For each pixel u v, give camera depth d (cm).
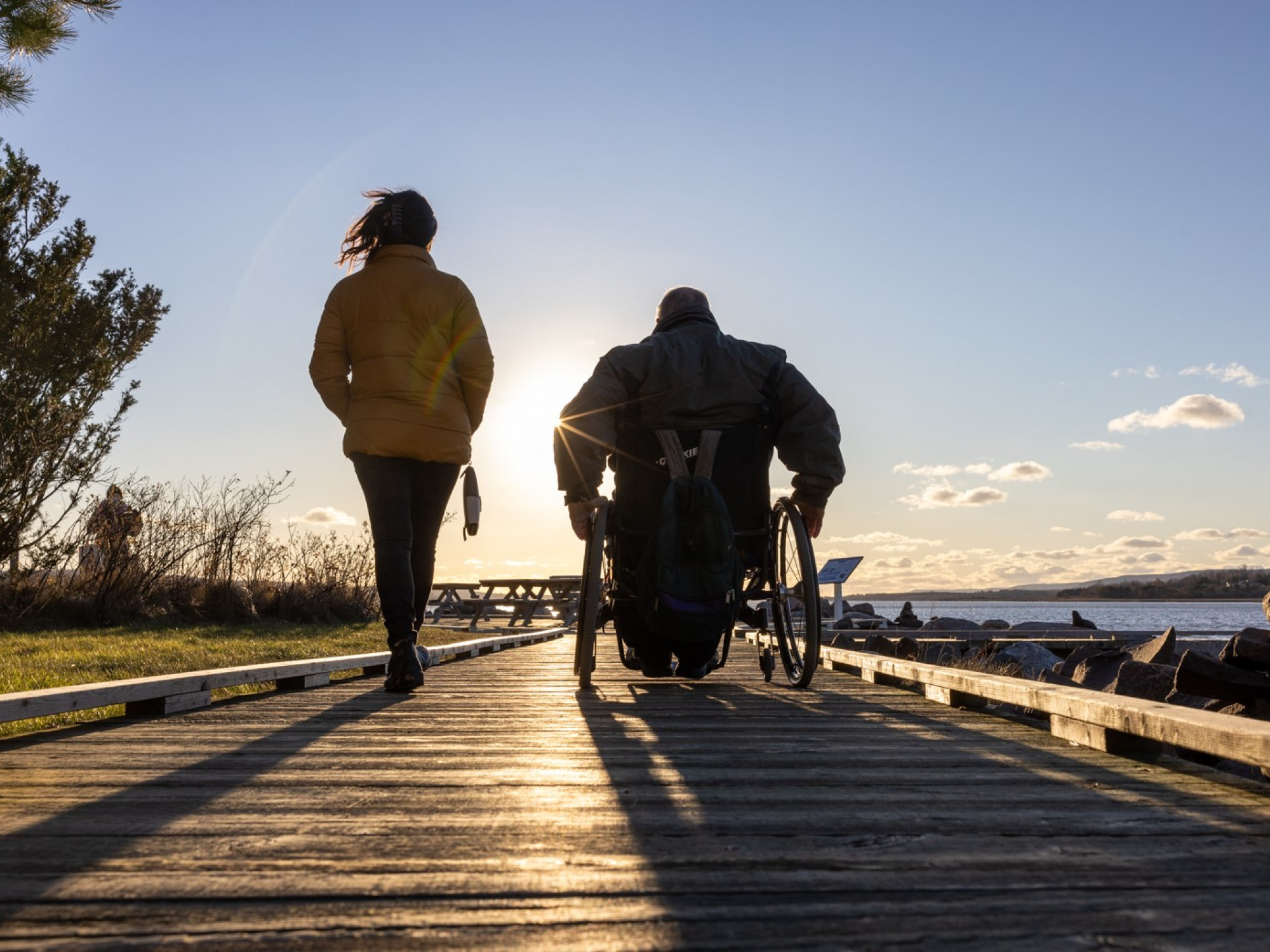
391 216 447
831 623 1739
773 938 131
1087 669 835
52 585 1083
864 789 228
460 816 200
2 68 908
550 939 130
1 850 173
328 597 1395
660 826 192
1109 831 188
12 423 984
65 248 1102
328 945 128
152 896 147
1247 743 215
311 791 224
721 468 434
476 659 793
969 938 131
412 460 433
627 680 546
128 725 336
